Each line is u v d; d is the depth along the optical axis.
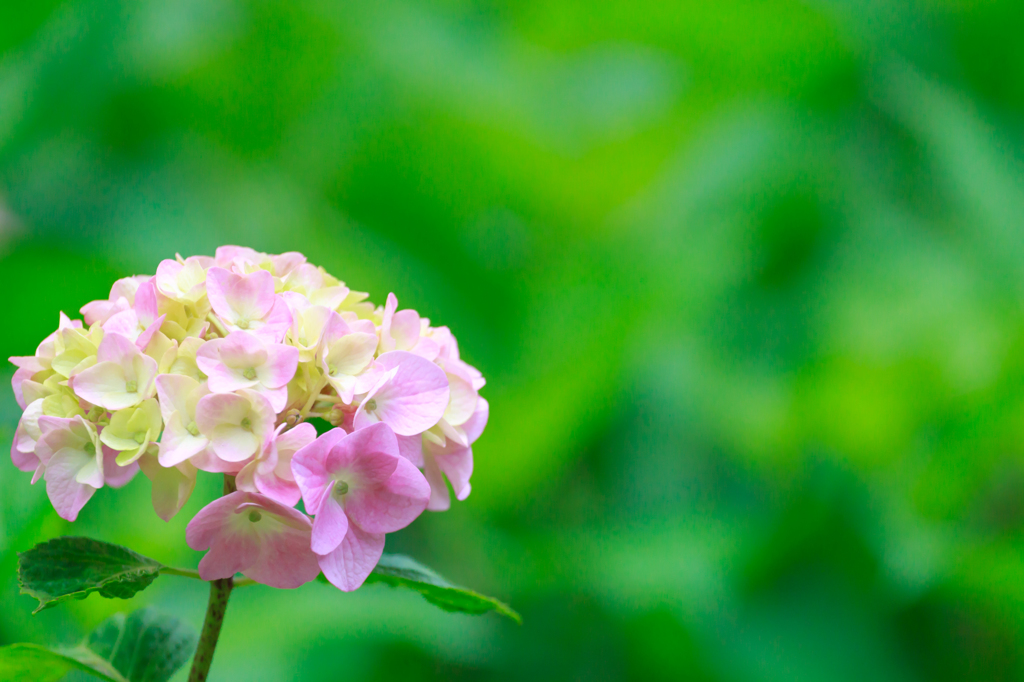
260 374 1.46
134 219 2.60
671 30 2.66
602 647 2.41
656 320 2.60
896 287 2.48
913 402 2.47
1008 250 2.32
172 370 1.47
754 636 2.35
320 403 1.49
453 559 2.56
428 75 2.64
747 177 2.69
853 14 2.45
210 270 1.48
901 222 2.60
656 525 2.67
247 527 1.46
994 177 2.40
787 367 2.63
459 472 1.51
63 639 1.61
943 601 2.35
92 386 1.46
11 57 2.56
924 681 2.27
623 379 2.59
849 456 2.57
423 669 2.36
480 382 1.53
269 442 1.45
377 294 2.66
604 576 2.36
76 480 1.46
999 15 2.38
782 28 2.50
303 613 2.16
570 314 2.63
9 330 2.04
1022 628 2.20
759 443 2.64
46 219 2.53
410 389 1.49
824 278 2.64
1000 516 2.48
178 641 1.53
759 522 2.54
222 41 2.68
